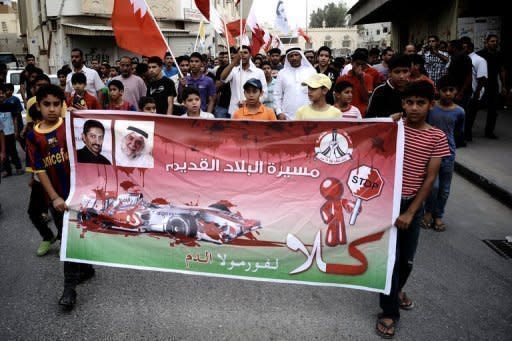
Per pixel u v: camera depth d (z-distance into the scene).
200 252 3.65
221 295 3.83
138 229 3.70
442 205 5.34
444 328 3.36
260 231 3.57
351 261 3.46
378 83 7.67
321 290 3.92
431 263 4.48
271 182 3.59
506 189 6.39
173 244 3.68
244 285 4.00
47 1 21.06
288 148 3.55
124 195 3.74
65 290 3.61
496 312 3.58
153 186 3.72
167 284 4.02
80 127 3.73
